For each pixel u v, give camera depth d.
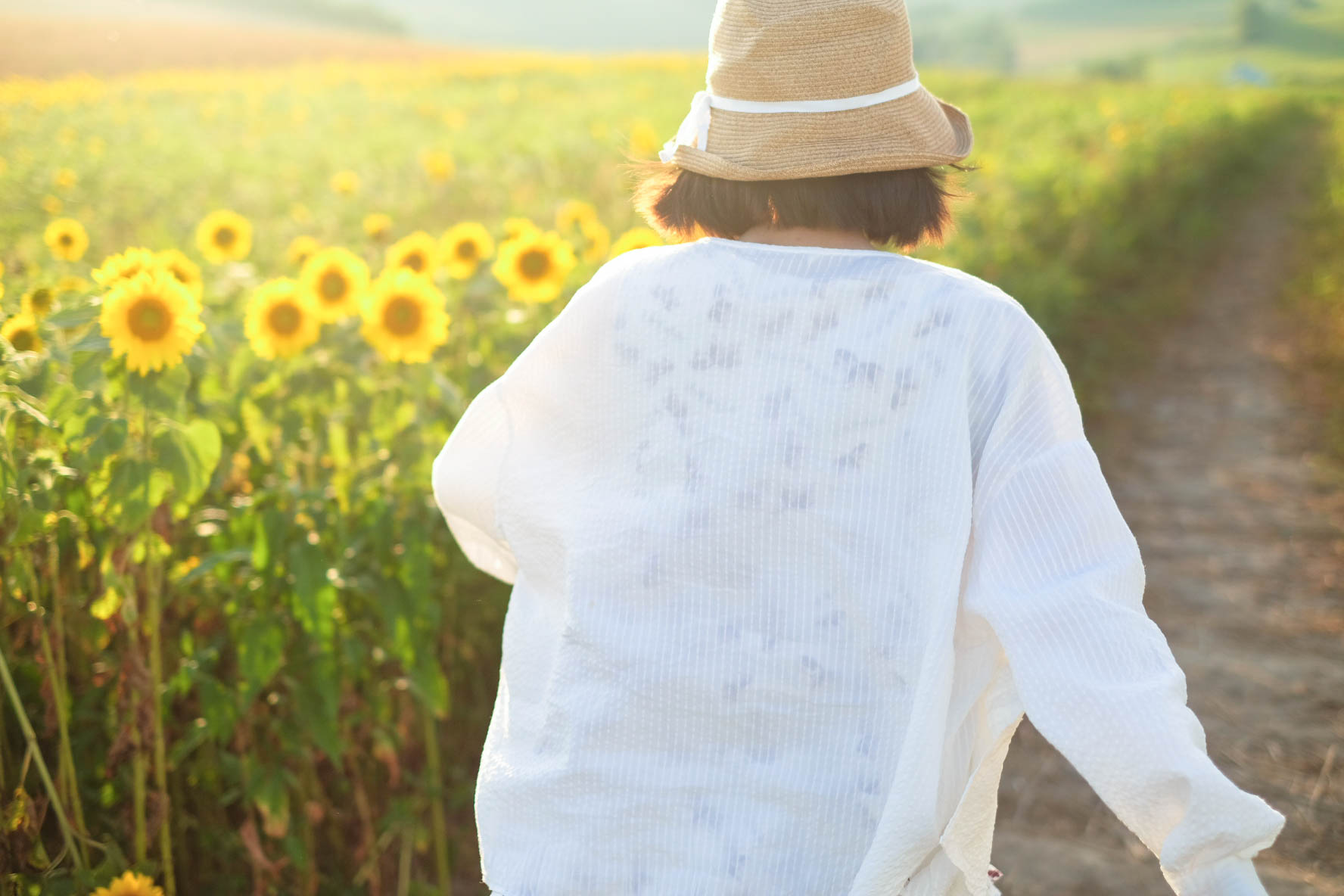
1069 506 1.01
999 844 2.88
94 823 2.27
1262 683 3.69
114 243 9.54
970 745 1.07
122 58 35.72
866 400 1.07
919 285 1.09
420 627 2.21
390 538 2.24
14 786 2.11
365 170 14.03
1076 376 6.94
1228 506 5.34
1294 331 8.96
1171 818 0.92
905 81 1.13
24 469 1.96
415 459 2.40
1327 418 6.60
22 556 1.98
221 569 2.21
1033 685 0.96
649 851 1.08
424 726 2.59
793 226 1.16
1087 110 24.41
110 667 2.12
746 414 1.10
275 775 2.14
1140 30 106.75
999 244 7.49
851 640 1.06
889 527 1.05
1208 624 4.14
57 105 23.58
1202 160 17.19
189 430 1.92
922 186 1.16
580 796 1.11
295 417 2.41
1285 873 2.73
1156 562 4.73
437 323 2.49
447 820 2.87
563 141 15.71
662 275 1.19
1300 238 13.94
